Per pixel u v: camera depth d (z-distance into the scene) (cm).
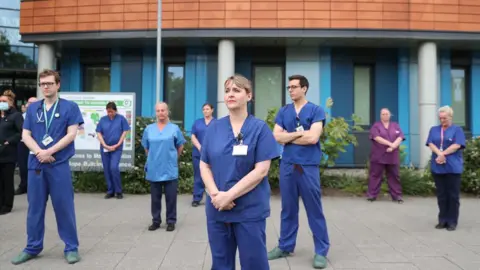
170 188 591
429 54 1147
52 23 1169
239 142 289
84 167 927
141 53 1269
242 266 290
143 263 439
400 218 687
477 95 1290
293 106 471
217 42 1191
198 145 772
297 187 456
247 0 1107
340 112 1243
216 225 291
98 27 1145
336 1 1105
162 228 599
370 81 1276
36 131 448
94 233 568
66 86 1289
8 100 707
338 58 1247
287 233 467
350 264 441
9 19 1426
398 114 1254
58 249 489
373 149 858
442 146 616
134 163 920
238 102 292
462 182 935
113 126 851
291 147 457
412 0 1112
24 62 1437
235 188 278
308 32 1107
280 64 1266
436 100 1171
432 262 449
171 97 1280
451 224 607
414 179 923
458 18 1123
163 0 1124
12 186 703
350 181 956
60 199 445
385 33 1110
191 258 458
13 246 500
